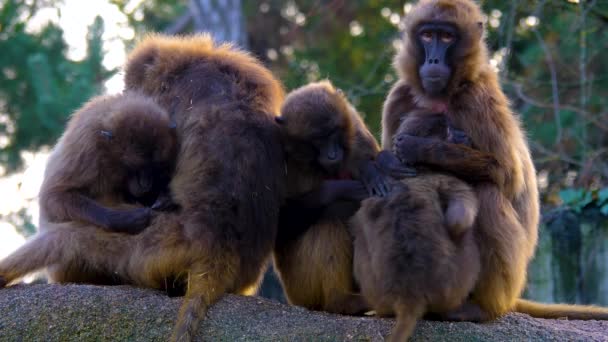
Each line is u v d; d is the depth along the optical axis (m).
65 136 10.43
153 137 10.13
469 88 10.34
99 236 9.84
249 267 10.14
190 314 9.27
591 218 16.42
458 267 8.98
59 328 9.48
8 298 9.66
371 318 9.46
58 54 27.95
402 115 11.15
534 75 21.75
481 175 9.68
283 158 10.57
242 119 10.25
